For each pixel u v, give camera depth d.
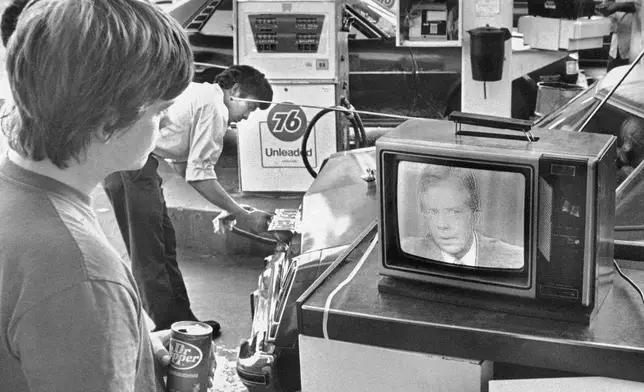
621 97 3.25
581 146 2.04
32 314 1.45
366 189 3.37
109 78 1.46
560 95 6.72
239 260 5.75
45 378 1.46
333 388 2.25
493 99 5.32
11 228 1.50
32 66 1.45
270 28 6.38
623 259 2.43
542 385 2.04
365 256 2.54
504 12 5.17
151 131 1.61
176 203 5.95
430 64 7.77
